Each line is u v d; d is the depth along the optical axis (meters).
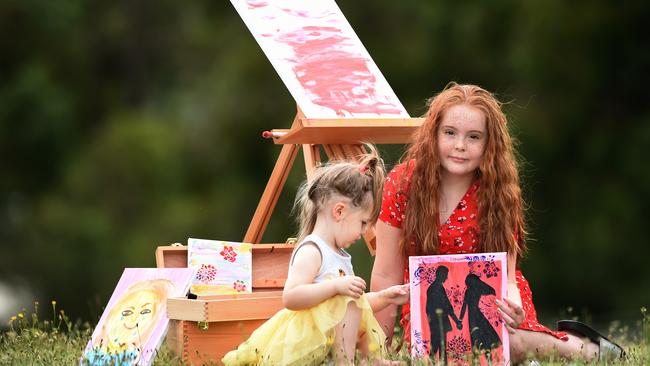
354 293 6.54
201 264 8.08
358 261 22.78
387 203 7.41
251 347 6.73
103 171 28.64
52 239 28.08
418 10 26.86
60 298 27.66
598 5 25.84
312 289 6.54
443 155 7.17
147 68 31.84
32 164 29.47
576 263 25.31
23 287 27.97
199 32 30.88
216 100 28.61
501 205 7.19
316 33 8.59
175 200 28.31
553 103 25.69
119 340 7.17
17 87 29.28
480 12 26.02
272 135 8.53
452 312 6.84
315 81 8.12
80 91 30.73
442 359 6.54
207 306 6.95
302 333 6.55
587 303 25.28
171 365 6.84
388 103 8.15
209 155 28.38
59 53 30.58
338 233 6.84
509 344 6.95
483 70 25.92
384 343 6.89
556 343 7.10
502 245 7.20
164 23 31.86
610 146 25.62
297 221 8.41
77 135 30.19
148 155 28.80
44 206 28.72
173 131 29.55
